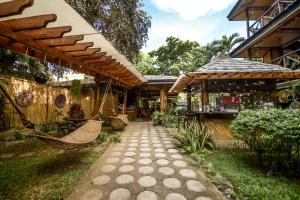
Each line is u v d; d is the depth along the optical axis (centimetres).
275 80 581
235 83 573
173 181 302
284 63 857
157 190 274
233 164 371
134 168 358
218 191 271
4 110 726
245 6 1199
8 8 182
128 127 935
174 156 432
